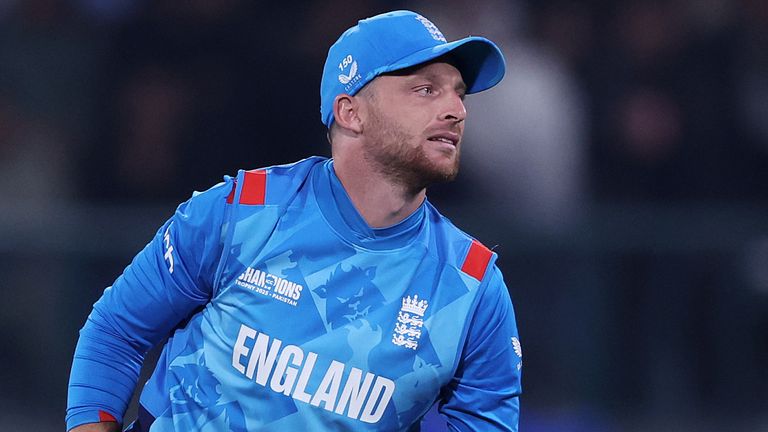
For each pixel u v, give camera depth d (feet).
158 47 76.23
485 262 28.86
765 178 74.18
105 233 67.05
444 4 72.64
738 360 66.49
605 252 66.74
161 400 29.32
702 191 73.51
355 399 27.94
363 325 27.94
